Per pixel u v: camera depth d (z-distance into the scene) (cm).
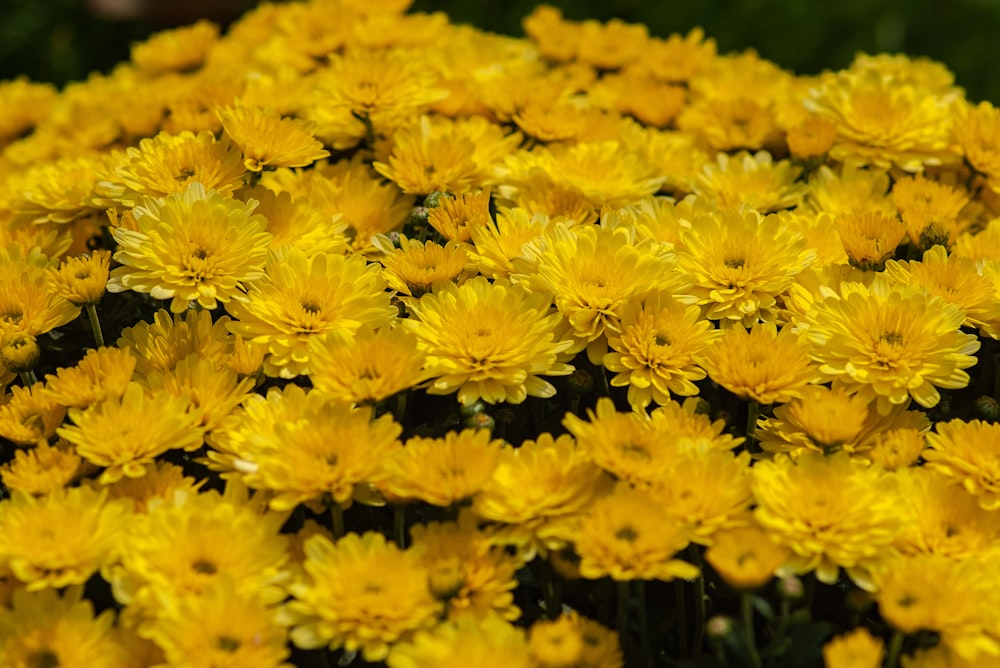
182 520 65
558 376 74
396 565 65
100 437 67
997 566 66
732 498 66
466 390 69
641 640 67
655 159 83
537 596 70
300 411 69
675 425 69
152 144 75
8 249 75
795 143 82
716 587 69
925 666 64
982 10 140
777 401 70
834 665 63
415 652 63
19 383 75
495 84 84
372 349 68
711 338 71
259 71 89
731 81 91
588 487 66
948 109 85
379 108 81
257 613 63
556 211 78
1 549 65
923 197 80
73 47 147
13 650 64
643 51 94
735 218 74
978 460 68
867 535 65
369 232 78
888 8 141
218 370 71
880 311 71
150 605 64
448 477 65
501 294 71
